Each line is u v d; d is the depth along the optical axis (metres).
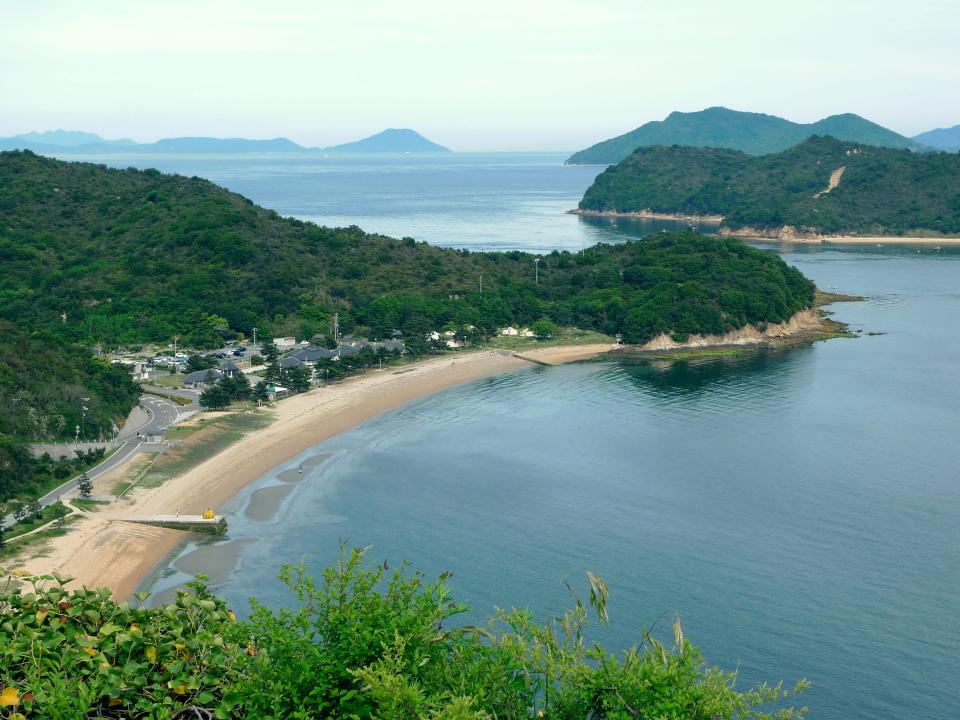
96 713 20.86
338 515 88.56
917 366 154.38
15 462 92.38
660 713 21.53
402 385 143.00
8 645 20.69
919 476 97.06
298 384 137.25
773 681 57.75
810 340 179.25
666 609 67.12
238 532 84.69
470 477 99.44
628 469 100.94
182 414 123.06
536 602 68.44
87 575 74.44
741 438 112.44
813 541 79.81
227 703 20.72
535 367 159.12
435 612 23.52
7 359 115.56
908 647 61.72
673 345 175.25
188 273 187.75
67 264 194.75
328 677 21.59
